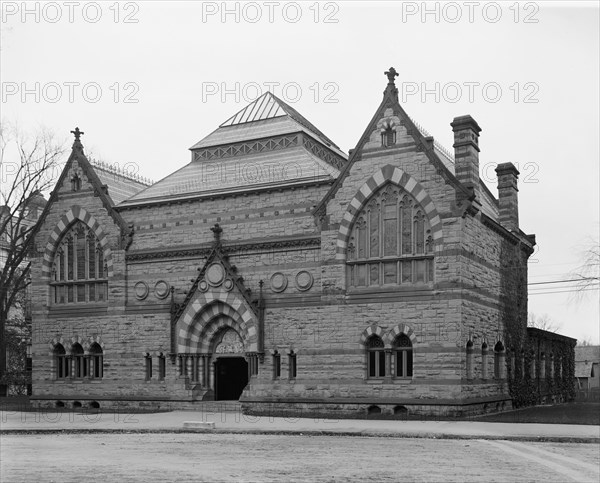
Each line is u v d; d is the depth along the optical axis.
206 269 45.00
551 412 41.72
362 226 41.38
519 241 48.41
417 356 39.03
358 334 40.59
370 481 19.66
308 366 41.69
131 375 46.81
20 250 57.00
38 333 50.09
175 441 29.70
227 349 45.00
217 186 46.88
